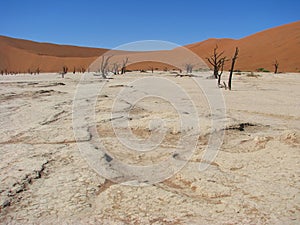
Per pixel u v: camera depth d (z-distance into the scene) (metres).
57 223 3.26
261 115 9.75
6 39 118.25
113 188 4.07
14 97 13.67
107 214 3.44
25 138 6.49
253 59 76.12
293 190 4.00
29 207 3.57
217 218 3.34
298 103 13.20
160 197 3.84
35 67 92.00
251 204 3.63
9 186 4.04
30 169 4.62
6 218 3.35
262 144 6.20
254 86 24.89
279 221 3.27
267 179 4.39
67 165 4.86
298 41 77.44
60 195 3.85
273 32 91.31
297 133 6.56
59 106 10.60
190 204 3.66
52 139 6.39
